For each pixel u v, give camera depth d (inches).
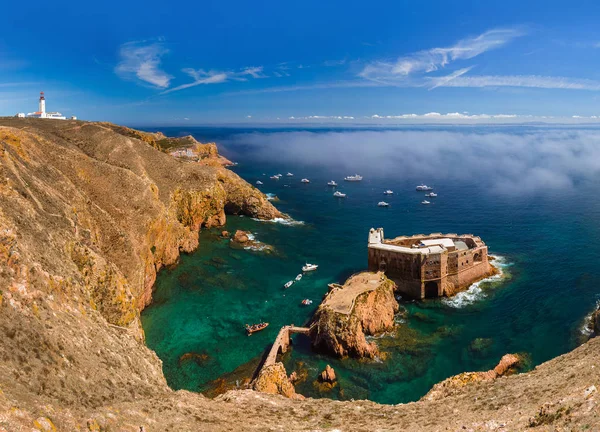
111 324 1971.0
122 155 5157.5
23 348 1126.4
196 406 1412.4
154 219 3750.0
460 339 2864.2
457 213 6422.2
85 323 1608.0
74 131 5969.5
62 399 1039.6
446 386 2114.9
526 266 4052.7
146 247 3447.3
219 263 4200.3
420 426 1309.1
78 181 3452.3
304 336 2925.7
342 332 2664.9
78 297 1768.0
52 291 1555.1
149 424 1119.6
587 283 3636.8
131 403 1222.9
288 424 1373.0
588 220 5679.1
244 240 4847.4
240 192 6072.8
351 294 3006.9
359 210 6786.4
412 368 2551.7
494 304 3326.8
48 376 1101.1
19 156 2780.5
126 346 1737.2
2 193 2001.7
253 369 2522.1
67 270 1868.8
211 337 2871.6
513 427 1107.3
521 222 5698.8
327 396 2313.0
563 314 3137.3
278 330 2974.9
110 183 3774.6
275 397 1764.3
